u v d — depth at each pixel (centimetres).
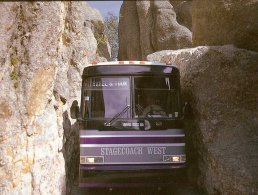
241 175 692
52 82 713
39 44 679
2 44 608
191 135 880
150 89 766
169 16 2248
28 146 620
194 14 1159
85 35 1379
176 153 745
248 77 828
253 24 945
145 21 2319
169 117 757
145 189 862
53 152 701
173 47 2198
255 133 780
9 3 632
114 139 735
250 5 961
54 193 671
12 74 632
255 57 842
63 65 908
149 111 754
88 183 725
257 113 805
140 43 2342
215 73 838
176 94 774
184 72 920
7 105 593
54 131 714
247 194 667
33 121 644
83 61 1112
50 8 714
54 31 714
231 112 803
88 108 750
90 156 727
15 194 567
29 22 674
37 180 619
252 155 733
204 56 867
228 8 1000
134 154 733
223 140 771
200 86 834
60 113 820
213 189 747
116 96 757
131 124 742
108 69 765
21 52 656
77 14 1108
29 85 645
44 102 691
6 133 577
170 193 834
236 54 841
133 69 769
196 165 864
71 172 873
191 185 877
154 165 734
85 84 766
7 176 561
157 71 775
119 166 726
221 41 1023
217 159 740
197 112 829
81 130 745
